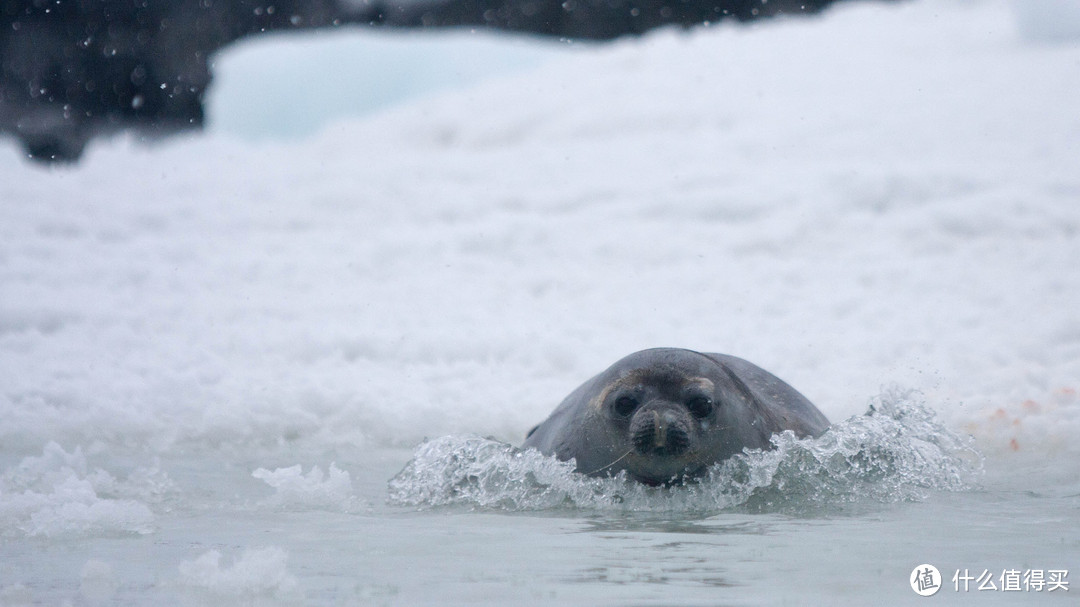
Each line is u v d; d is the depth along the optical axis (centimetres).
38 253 3631
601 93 5888
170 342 2806
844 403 2214
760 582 933
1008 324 2734
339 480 1497
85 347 2733
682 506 1403
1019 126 4641
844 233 3600
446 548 1104
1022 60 5656
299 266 3581
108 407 2192
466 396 2352
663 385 1430
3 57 8456
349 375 2519
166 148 5750
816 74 5769
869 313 2902
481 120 5931
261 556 1049
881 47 6234
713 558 1045
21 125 8256
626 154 4856
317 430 2162
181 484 1591
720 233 3697
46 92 8575
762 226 3706
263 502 1433
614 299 3164
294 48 7888
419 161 5138
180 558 1052
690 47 6488
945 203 3706
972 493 1509
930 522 1278
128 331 2870
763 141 4800
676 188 4247
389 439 2111
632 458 1419
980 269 3203
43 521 1222
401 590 902
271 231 4088
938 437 1752
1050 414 2034
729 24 8694
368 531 1214
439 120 6091
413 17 9425
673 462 1391
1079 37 5925
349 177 4838
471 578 952
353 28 9325
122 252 3725
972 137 4556
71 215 4081
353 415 2212
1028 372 2336
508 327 2902
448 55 7844
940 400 2203
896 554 1067
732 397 1470
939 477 1595
